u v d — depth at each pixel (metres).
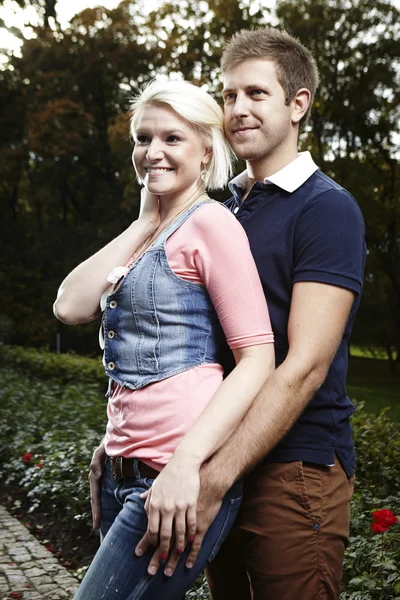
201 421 1.64
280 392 1.68
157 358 1.77
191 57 24.02
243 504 1.91
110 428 1.86
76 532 5.02
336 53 23.33
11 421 8.00
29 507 5.76
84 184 29.23
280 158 2.00
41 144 25.55
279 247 1.89
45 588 4.08
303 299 1.79
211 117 1.87
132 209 25.95
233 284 1.73
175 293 1.77
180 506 1.59
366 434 5.81
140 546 1.64
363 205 23.09
